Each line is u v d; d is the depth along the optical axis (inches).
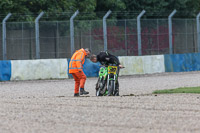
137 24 3961.6
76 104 1539.1
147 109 1379.2
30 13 4864.7
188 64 4284.0
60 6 5152.6
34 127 1067.9
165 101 1611.7
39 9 5073.8
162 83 2952.8
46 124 1112.2
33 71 3531.0
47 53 3855.8
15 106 1513.3
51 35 3863.2
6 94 2330.2
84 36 3919.8
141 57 3978.8
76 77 2079.2
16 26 3784.5
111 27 3976.4
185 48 4323.3
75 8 5172.2
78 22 3902.6
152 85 2802.7
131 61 3907.5
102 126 1070.4
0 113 1337.4
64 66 3651.6
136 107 1429.6
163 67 4131.4
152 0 6195.9
